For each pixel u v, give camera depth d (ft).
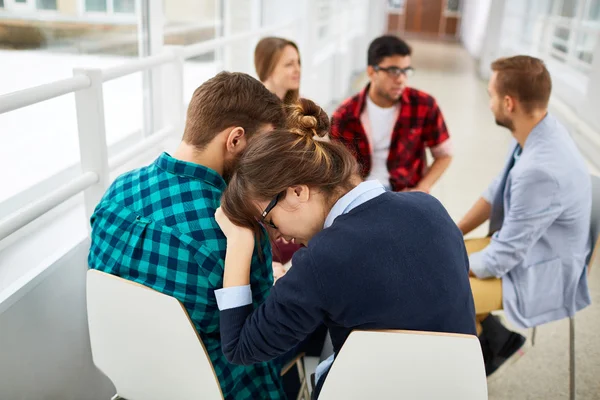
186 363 3.50
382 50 7.46
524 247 5.31
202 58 11.32
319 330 4.84
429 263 3.09
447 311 3.13
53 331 4.41
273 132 3.29
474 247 6.35
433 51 42.75
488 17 28.45
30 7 5.65
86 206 4.82
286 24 12.18
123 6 7.85
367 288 2.98
